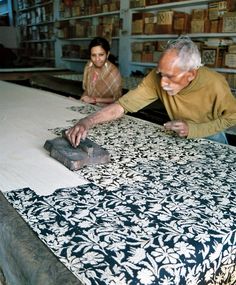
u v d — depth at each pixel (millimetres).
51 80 3465
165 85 1145
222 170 989
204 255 612
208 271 629
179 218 707
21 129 1397
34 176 917
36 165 997
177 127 1225
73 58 5324
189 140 1285
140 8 3650
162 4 3340
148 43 3668
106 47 2223
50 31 6098
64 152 1025
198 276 612
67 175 926
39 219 699
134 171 962
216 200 793
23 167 980
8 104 1917
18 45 7637
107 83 2291
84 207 749
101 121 1301
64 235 643
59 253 590
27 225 678
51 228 666
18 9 7477
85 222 688
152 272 552
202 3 3049
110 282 525
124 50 4031
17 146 1171
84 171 955
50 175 924
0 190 833
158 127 1469
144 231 657
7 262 706
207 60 2928
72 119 1587
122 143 1230
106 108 1349
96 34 4574
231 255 661
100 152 1025
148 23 3572
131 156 1091
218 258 638
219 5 2748
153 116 2086
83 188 846
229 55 2730
